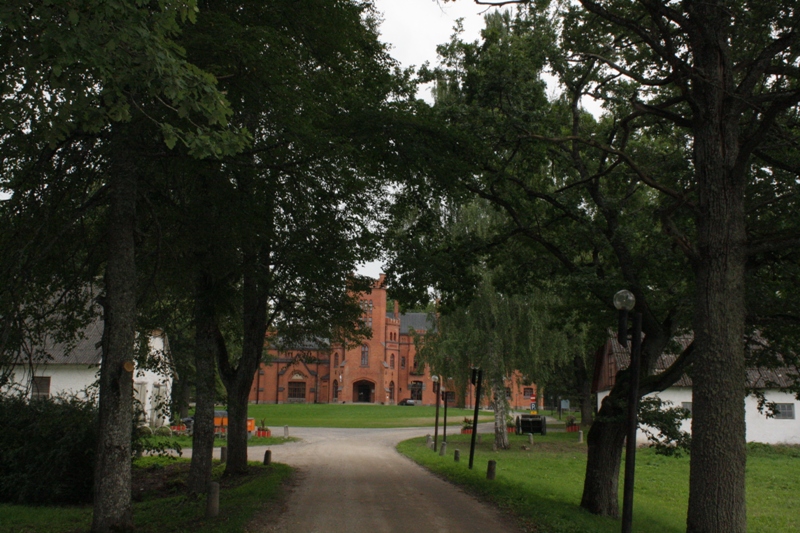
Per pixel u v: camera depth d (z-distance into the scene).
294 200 11.73
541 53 13.51
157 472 20.34
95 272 11.52
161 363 16.50
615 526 11.20
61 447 14.38
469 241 15.61
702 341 9.13
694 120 9.84
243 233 11.62
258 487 14.14
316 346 24.88
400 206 14.80
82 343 27.31
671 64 9.84
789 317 11.93
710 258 9.27
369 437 37.41
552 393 49.25
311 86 11.05
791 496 18.25
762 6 10.38
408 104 12.45
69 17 6.49
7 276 8.88
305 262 12.99
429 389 94.81
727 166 9.43
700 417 8.95
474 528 10.28
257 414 64.06
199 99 8.07
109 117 7.82
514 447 30.45
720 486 8.61
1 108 7.25
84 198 10.41
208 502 10.77
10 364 9.96
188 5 7.17
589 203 15.40
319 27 11.07
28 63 7.02
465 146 12.47
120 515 9.09
